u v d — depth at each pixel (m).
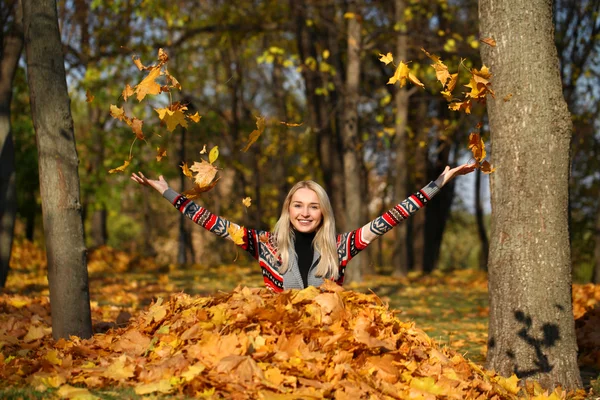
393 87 18.55
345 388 3.59
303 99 27.41
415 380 3.90
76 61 16.14
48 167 5.30
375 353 3.99
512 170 5.02
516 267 5.00
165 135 20.66
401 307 10.73
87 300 5.42
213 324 4.02
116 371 3.89
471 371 4.40
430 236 23.34
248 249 4.36
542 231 4.94
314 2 16.03
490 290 5.23
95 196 22.41
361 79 19.56
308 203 4.28
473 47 15.66
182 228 22.39
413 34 15.54
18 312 7.23
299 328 3.95
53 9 5.38
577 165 23.38
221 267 19.69
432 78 16.55
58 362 4.23
